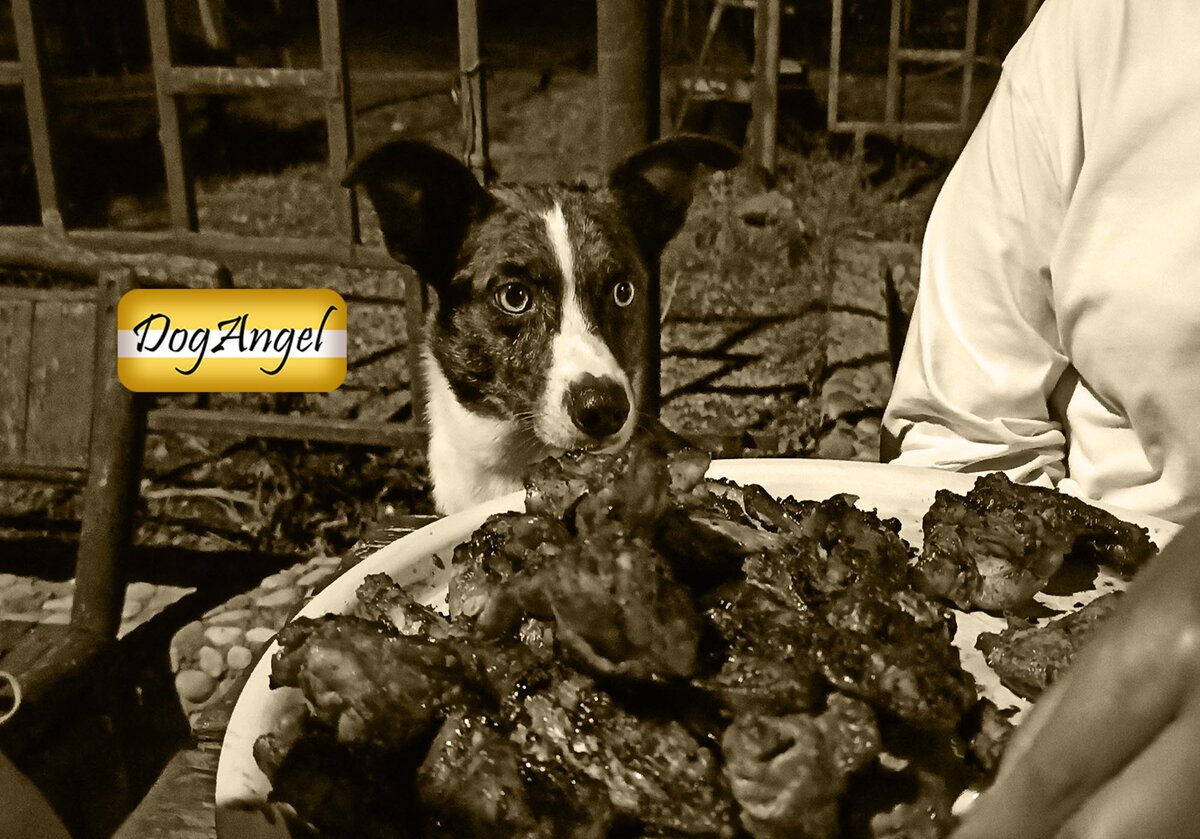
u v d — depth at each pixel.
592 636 0.38
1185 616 0.16
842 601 0.42
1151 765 0.16
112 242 1.14
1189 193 0.63
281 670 0.40
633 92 0.96
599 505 0.45
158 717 1.00
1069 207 0.66
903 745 0.41
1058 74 0.66
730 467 0.61
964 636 0.50
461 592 0.47
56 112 1.14
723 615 0.42
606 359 0.87
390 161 0.88
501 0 3.52
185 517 1.19
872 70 2.41
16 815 0.42
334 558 1.14
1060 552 0.52
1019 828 0.17
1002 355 0.68
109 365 0.92
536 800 0.37
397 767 0.39
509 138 2.41
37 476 0.93
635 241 0.93
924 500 0.60
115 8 2.21
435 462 0.93
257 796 0.41
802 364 1.36
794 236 1.62
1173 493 0.65
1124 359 0.64
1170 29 0.64
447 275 0.90
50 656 0.88
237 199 1.99
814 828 0.36
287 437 1.13
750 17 2.31
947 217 0.71
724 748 0.37
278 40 2.78
